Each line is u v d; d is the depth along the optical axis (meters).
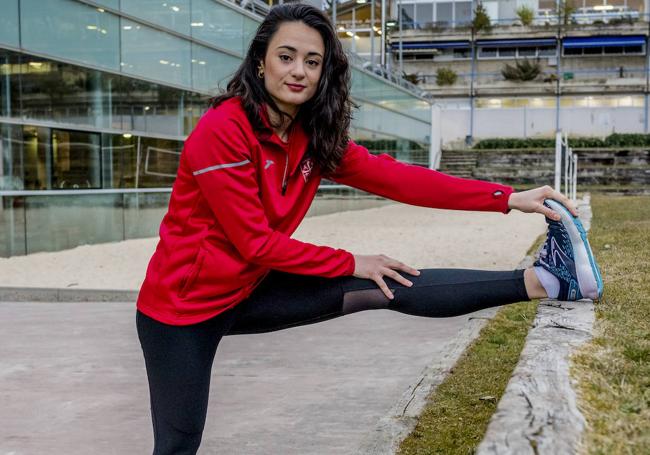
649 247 5.79
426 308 1.96
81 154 10.80
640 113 38.22
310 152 2.00
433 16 44.78
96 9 10.91
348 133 2.07
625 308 2.98
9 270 8.35
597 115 38.66
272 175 1.92
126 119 11.66
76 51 10.59
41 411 3.39
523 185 27.98
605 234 7.37
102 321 5.78
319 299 1.95
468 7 44.44
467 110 39.97
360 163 2.11
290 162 1.95
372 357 4.25
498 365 3.59
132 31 11.66
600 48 42.62
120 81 11.48
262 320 1.97
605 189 23.91
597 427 1.69
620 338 2.47
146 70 12.00
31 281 7.59
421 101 27.20
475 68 44.00
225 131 1.80
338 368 4.02
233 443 2.86
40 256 9.55
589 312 2.85
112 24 11.25
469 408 3.01
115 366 4.25
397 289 1.96
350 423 3.05
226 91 1.93
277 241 1.83
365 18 33.50
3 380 3.97
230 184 1.79
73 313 6.24
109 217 11.32
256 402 3.42
